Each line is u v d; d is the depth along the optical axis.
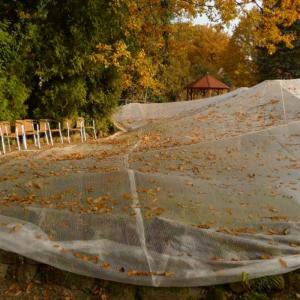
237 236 3.67
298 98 9.43
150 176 4.75
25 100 11.31
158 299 3.27
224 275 3.27
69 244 3.54
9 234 3.54
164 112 15.26
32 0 10.71
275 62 27.98
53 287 3.42
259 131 7.44
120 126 14.87
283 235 3.75
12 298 3.36
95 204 4.20
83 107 13.34
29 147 10.10
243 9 11.88
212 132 8.54
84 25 11.72
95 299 3.33
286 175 5.64
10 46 10.30
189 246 3.58
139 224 3.79
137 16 13.04
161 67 19.19
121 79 13.77
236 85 37.97
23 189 4.68
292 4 12.04
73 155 7.23
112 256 3.43
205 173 5.62
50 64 11.45
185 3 12.73
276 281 3.38
